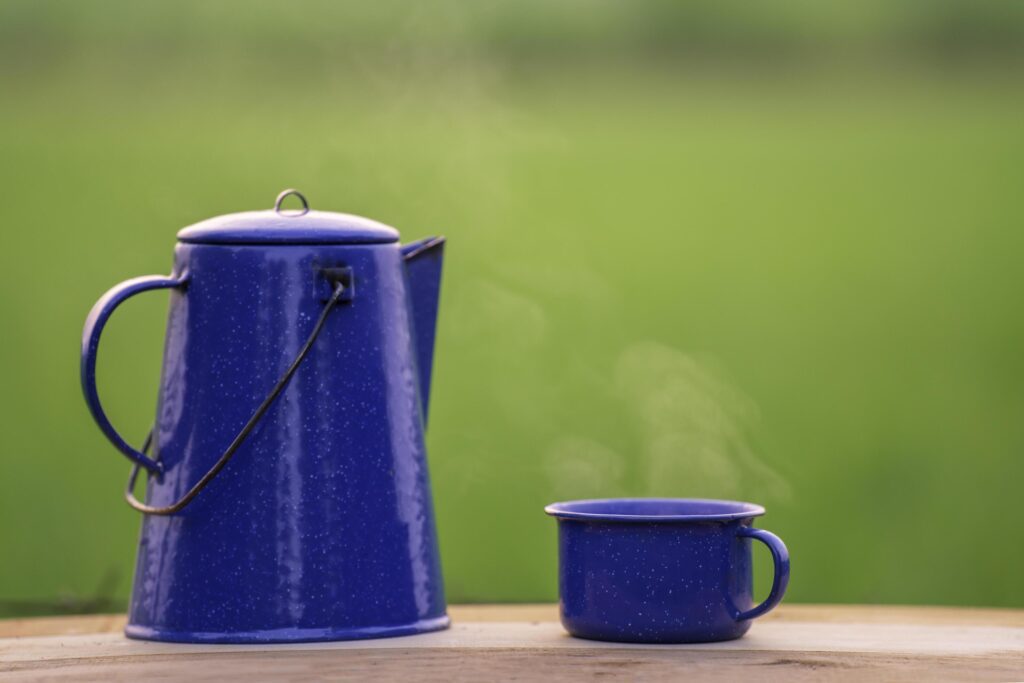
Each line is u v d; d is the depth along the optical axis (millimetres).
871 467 5445
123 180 9008
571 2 17609
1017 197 10711
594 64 18188
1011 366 6871
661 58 19141
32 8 14891
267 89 14828
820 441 5859
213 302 1659
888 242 9406
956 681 1424
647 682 1420
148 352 5914
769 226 10109
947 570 4414
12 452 4973
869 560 4473
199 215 8219
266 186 9414
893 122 16016
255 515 1623
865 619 1828
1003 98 18266
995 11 19438
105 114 13336
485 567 4141
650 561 1585
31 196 8477
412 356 1753
